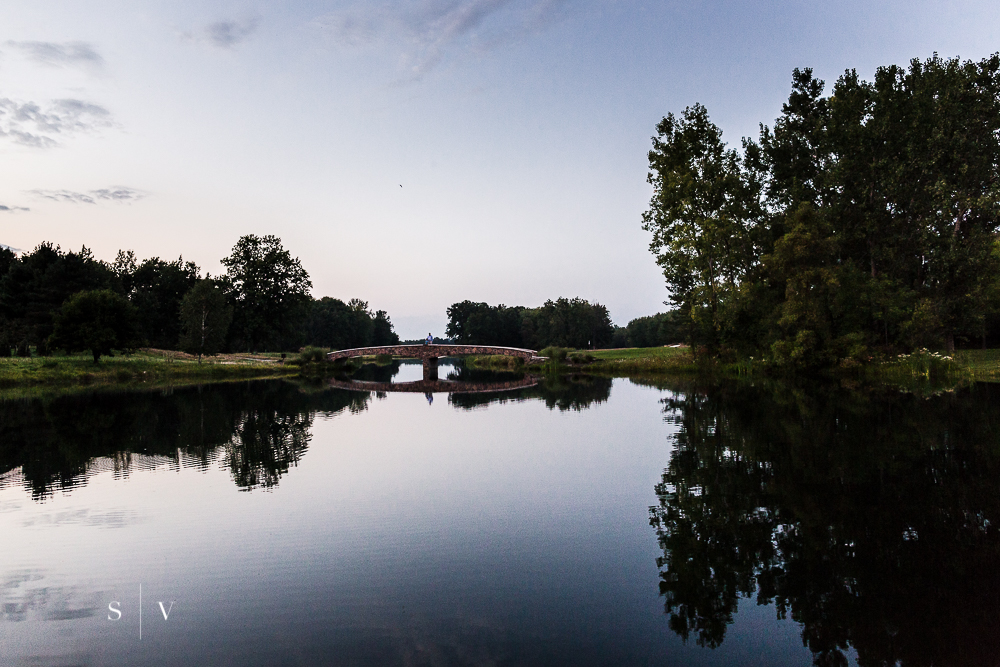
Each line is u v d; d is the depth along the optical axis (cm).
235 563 1050
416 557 1069
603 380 5303
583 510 1333
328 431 2541
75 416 2992
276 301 8581
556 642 767
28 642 785
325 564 1040
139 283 10112
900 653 734
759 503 1336
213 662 731
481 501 1422
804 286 4272
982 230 4312
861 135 4444
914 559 1013
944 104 4284
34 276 6762
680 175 5041
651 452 1945
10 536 1198
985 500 1305
